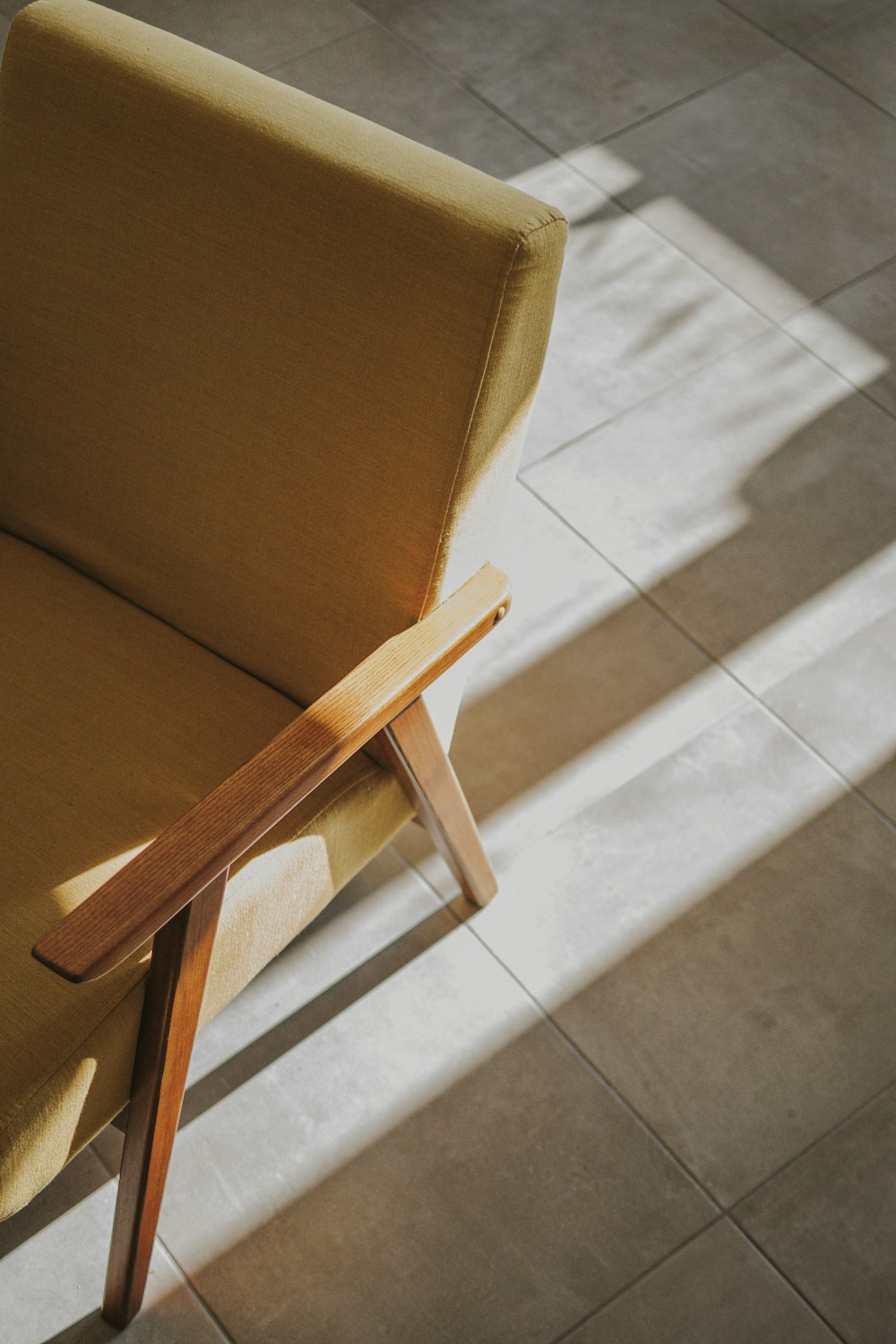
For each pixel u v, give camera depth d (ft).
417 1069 5.03
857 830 5.70
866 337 7.52
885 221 8.11
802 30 9.29
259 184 3.59
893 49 9.17
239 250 3.67
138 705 4.10
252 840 3.28
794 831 5.69
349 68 8.91
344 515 3.83
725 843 5.65
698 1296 4.57
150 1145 3.76
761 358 7.39
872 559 6.59
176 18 9.21
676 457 6.96
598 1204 4.75
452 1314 4.50
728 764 5.89
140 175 3.74
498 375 3.51
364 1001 5.18
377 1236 4.65
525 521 6.68
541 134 8.54
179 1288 4.52
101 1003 3.46
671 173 8.33
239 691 4.24
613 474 6.88
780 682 6.16
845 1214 4.75
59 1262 4.55
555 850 5.61
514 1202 4.74
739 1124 4.94
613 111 8.71
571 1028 5.15
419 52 9.06
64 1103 3.36
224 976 3.77
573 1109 4.95
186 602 4.30
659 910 5.46
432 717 4.17
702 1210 4.75
